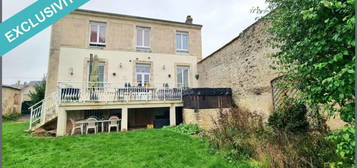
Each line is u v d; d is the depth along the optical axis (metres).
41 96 15.96
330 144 2.94
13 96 17.48
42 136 6.10
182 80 11.23
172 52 11.09
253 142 3.83
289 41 2.63
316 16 1.84
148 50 10.72
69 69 9.09
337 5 1.58
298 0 2.27
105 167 3.39
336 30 1.74
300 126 3.80
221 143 4.20
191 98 7.26
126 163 3.57
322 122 3.57
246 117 5.05
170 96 8.29
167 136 5.79
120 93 7.75
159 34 10.99
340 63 1.83
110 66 9.79
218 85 8.97
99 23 10.09
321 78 2.04
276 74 5.33
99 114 8.22
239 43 7.37
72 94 6.81
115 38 10.09
